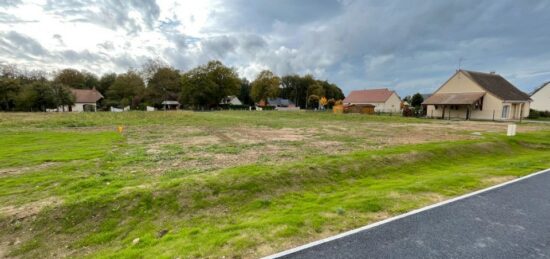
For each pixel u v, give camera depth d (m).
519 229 4.34
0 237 4.59
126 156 10.09
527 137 16.88
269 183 6.98
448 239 4.00
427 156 10.69
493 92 37.09
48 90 49.16
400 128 23.03
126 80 72.38
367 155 9.88
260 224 4.61
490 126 25.92
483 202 5.58
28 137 15.11
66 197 5.69
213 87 70.81
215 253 3.72
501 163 9.95
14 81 48.75
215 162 9.21
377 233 4.21
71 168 8.24
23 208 5.19
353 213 5.05
